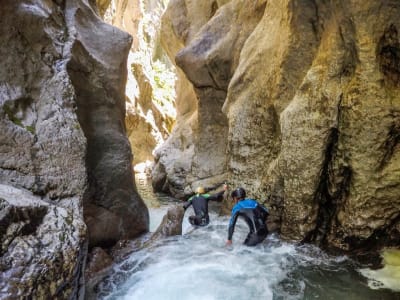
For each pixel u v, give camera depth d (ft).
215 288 12.95
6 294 7.58
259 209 17.38
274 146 19.53
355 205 14.85
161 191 37.37
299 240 16.55
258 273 13.99
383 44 13.78
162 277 13.87
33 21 15.10
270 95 19.47
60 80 15.10
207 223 20.10
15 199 9.54
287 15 18.01
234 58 26.30
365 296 12.05
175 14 37.52
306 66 17.26
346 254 15.40
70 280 9.16
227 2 30.60
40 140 13.39
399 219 14.88
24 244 8.71
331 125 15.12
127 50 21.04
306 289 12.67
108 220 17.12
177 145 38.78
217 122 29.96
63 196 13.14
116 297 12.59
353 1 13.58
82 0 20.10
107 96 18.76
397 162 14.14
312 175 15.78
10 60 14.01
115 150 18.37
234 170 21.68
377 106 13.84
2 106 12.92
